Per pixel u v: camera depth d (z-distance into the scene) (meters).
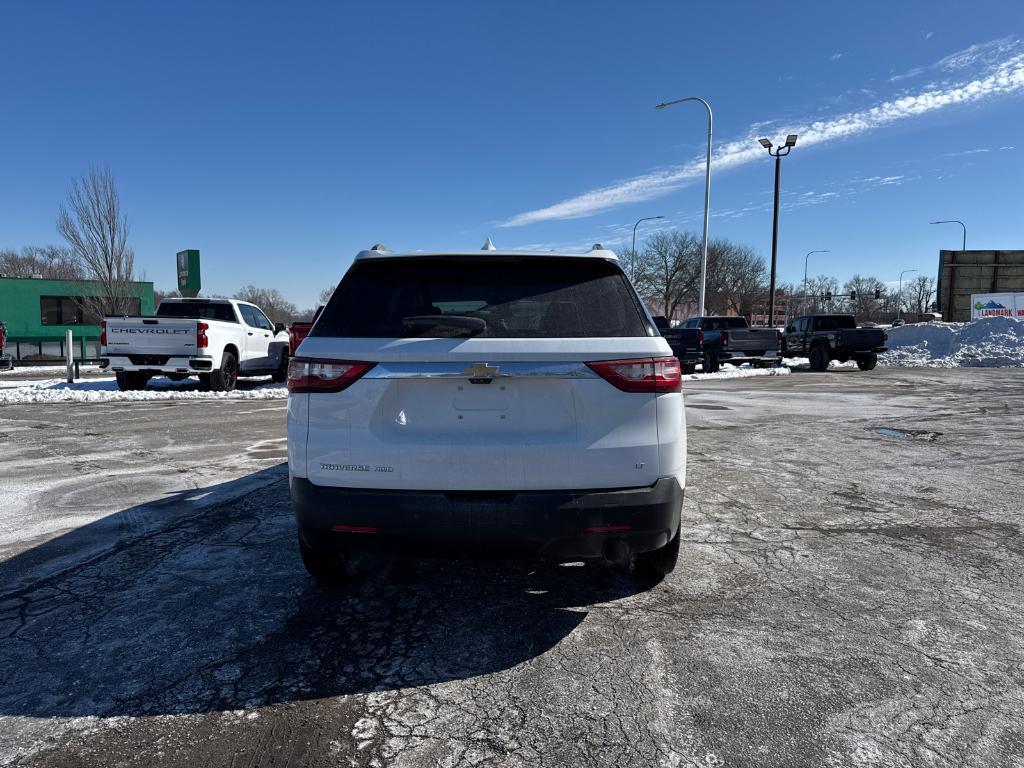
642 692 2.51
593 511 2.71
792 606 3.28
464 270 3.04
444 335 2.77
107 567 3.80
